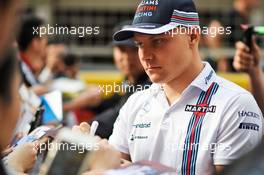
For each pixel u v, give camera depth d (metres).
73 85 10.42
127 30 5.08
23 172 4.18
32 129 5.82
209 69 5.29
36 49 8.84
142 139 5.28
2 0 2.61
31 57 8.81
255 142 5.05
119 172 3.43
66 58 11.36
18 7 2.67
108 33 18.62
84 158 3.56
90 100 9.45
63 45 11.55
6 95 2.81
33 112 6.19
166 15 5.05
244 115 5.06
